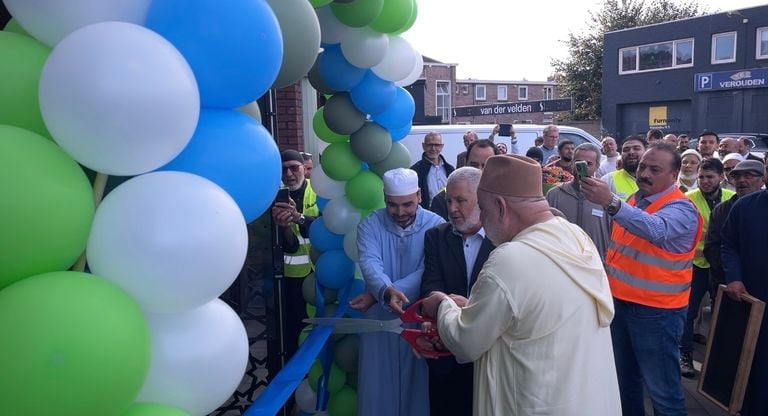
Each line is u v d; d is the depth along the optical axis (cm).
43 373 95
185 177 127
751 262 327
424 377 288
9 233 99
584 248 190
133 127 111
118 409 107
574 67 3475
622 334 338
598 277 188
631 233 310
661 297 314
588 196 310
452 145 863
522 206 190
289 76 182
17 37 124
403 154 326
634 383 342
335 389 325
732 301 339
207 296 125
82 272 121
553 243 183
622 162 507
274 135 296
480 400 188
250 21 134
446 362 266
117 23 116
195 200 122
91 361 99
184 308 126
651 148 326
